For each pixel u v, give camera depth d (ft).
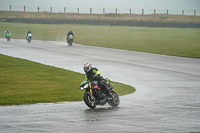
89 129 101.91
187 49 512.22
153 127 104.17
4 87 204.95
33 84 218.59
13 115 125.18
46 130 100.68
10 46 534.78
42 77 250.98
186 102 152.76
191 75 258.98
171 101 155.63
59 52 450.30
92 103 141.08
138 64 328.29
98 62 342.23
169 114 125.59
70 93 186.09
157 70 286.87
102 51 468.34
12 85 213.25
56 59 369.30
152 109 136.26
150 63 337.72
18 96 173.99
